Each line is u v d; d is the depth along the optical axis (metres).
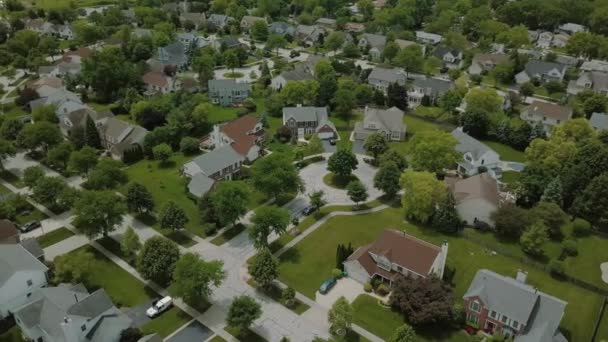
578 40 193.00
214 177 104.19
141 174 110.75
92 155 104.94
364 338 66.19
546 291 76.44
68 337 59.25
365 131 130.00
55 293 66.25
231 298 73.25
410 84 169.62
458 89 151.75
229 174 108.06
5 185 103.19
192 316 69.81
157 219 91.00
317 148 117.25
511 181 110.25
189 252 77.44
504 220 87.69
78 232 88.44
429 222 93.12
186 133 126.38
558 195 95.06
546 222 88.12
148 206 93.31
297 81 149.25
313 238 88.25
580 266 82.69
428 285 69.38
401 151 122.56
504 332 65.81
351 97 142.88
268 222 81.25
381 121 130.50
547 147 107.12
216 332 66.94
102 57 153.75
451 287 76.12
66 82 156.62
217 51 196.25
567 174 98.88
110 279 76.69
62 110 131.38
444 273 78.88
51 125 116.56
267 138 127.94
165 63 179.75
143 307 71.19
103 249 84.06
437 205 91.44
